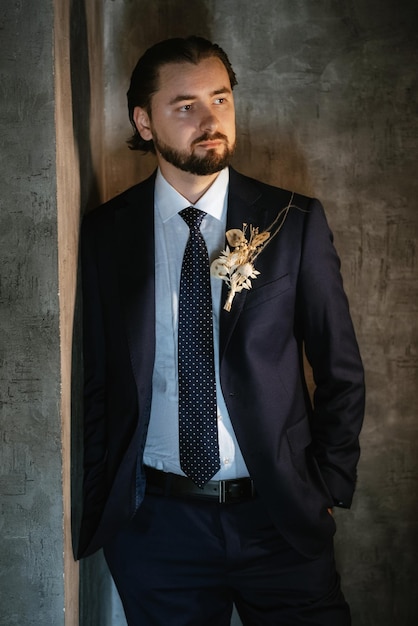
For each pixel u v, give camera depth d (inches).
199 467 83.4
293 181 105.5
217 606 90.4
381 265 106.1
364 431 108.2
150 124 85.4
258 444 81.4
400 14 102.8
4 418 79.3
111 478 85.7
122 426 85.3
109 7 104.3
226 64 86.1
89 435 88.6
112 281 85.9
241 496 84.7
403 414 107.8
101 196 103.9
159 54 83.2
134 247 85.2
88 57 94.2
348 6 103.0
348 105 104.3
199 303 82.5
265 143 105.1
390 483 108.8
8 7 74.9
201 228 84.8
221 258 79.6
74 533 86.3
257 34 103.8
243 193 84.9
